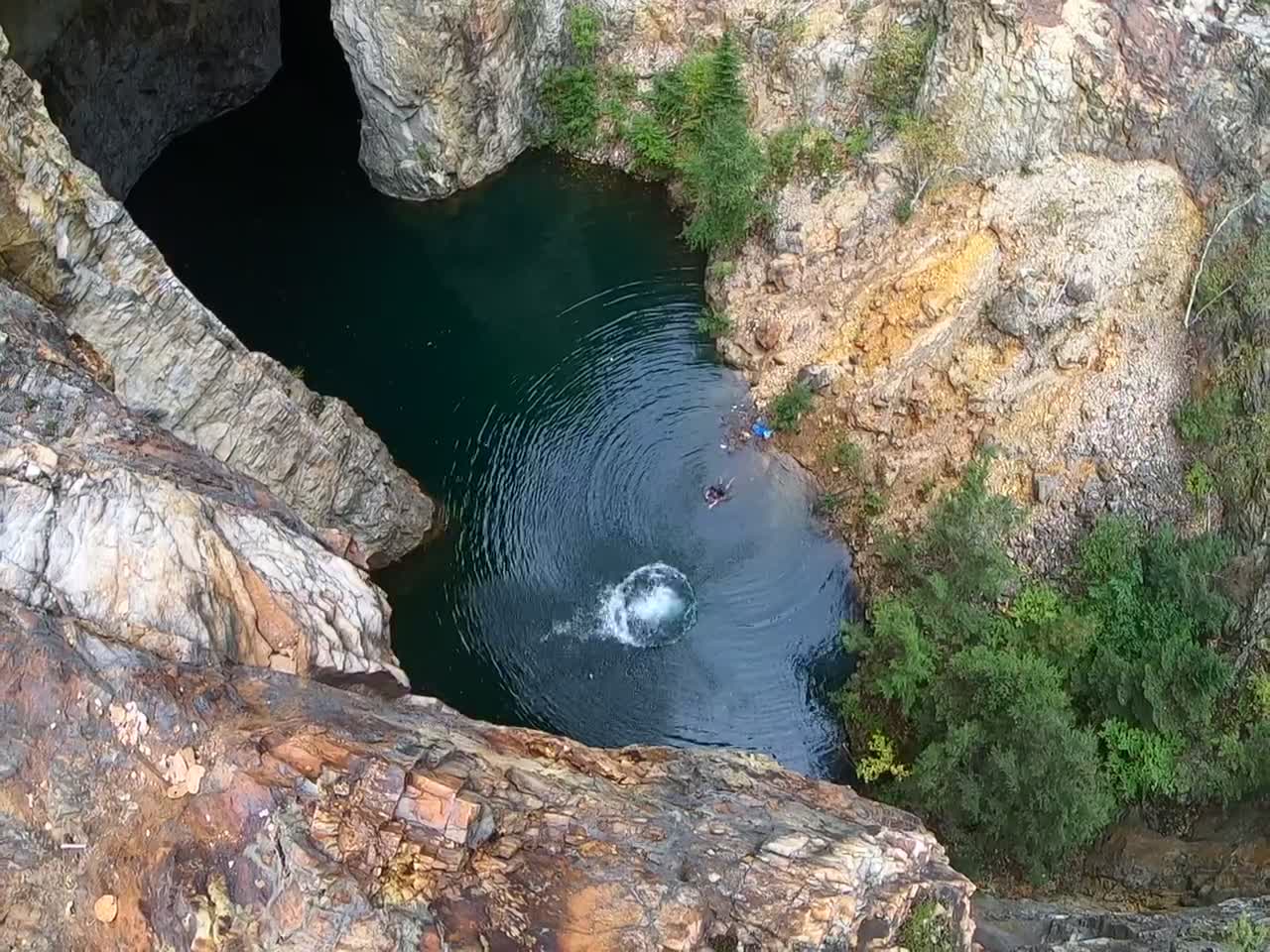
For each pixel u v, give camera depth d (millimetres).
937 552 30156
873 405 33625
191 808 14156
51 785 13977
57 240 19688
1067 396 32562
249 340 36625
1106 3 33625
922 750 27250
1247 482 29078
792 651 30922
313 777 14516
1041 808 24250
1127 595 28375
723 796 18344
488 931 14227
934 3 36719
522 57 39594
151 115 39656
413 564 31422
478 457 34000
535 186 41500
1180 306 32688
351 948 13602
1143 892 25438
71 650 14594
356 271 38938
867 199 36500
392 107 37531
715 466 34188
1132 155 33938
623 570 32094
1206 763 25547
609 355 36875
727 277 37688
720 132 37969
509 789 15961
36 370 17750
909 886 17062
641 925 14641
